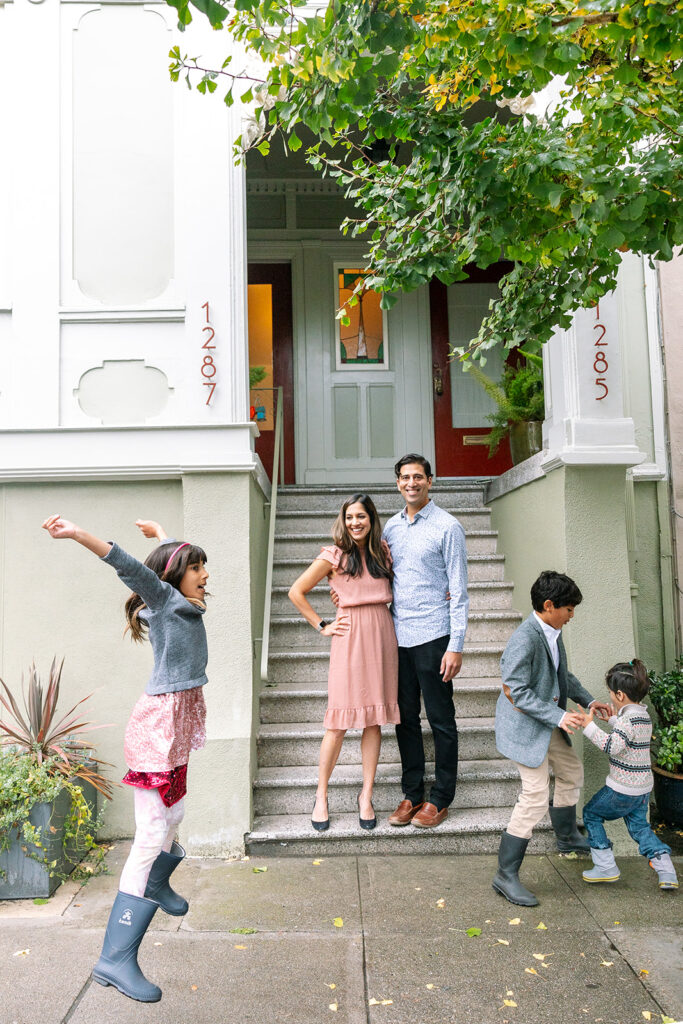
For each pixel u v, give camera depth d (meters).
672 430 5.25
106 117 4.64
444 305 7.63
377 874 3.77
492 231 2.83
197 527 4.30
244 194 4.62
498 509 5.95
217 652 4.22
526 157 2.76
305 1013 2.62
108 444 4.38
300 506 6.55
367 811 4.04
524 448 5.66
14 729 4.31
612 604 4.25
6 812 3.56
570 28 2.40
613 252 2.98
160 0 4.66
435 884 3.65
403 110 3.03
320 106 2.57
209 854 4.01
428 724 4.68
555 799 3.81
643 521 5.27
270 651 5.16
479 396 7.59
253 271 7.65
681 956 2.98
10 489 4.44
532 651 3.52
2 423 4.46
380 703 3.92
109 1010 2.66
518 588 5.32
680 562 5.20
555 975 2.85
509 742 3.54
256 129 4.46
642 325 5.33
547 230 2.90
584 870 3.81
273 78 2.74
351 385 7.54
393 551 4.17
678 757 4.25
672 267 5.29
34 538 4.43
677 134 2.84
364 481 7.46
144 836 2.62
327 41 2.40
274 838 4.01
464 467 7.51
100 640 4.41
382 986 2.79
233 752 4.08
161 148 4.66
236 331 4.48
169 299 4.56
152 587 2.65
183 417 4.50
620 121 2.93
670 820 4.39
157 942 3.11
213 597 4.25
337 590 4.03
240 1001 2.70
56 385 4.48
